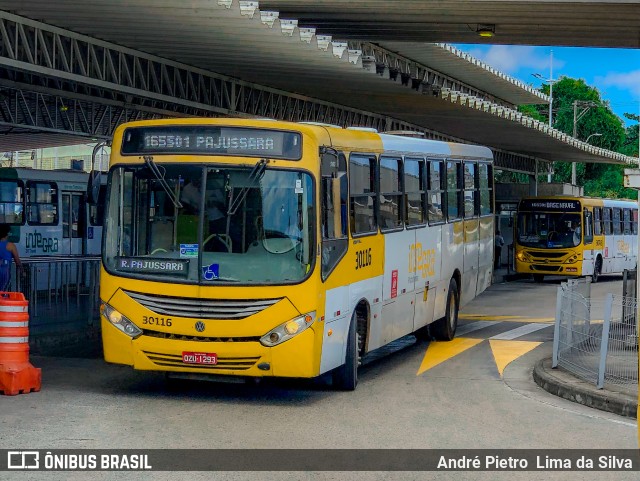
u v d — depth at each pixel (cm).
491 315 2366
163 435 944
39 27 1641
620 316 1261
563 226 3791
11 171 2797
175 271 1115
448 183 1789
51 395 1154
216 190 1124
